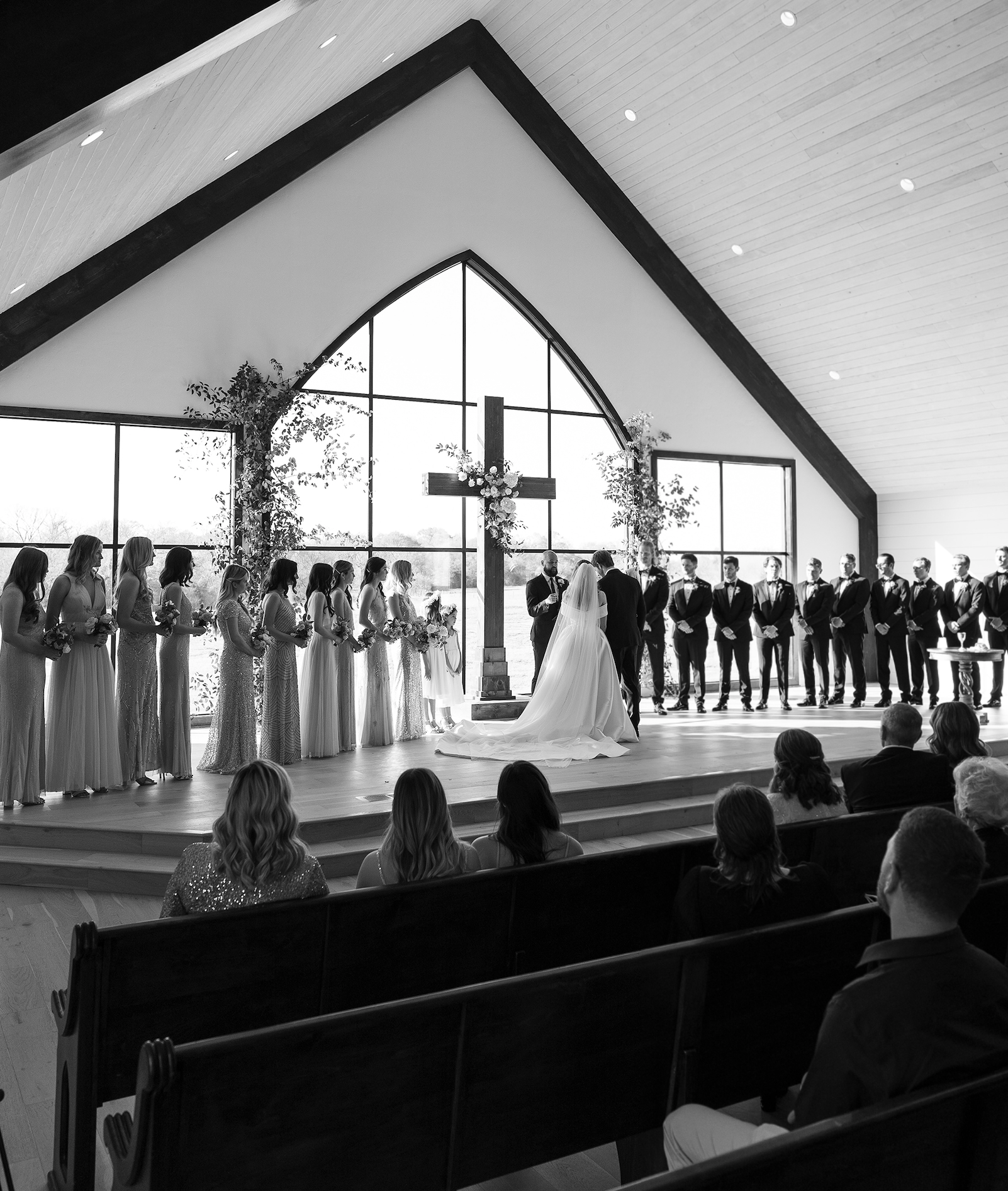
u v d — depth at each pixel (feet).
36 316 27.96
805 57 28.37
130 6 12.89
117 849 17.47
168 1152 5.36
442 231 34.47
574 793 20.62
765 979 7.73
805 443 42.09
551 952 9.91
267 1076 5.65
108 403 29.25
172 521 30.63
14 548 28.91
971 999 5.23
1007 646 33.35
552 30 32.45
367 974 8.82
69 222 22.90
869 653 44.24
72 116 12.67
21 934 14.64
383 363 34.27
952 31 25.55
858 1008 5.32
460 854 10.02
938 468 40.60
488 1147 6.66
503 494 31.65
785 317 37.81
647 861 10.34
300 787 21.02
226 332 30.86
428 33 31.48
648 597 33.91
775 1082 8.04
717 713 33.60
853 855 11.99
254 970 8.32
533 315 36.40
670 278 38.50
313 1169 5.93
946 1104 4.61
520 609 37.40
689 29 29.50
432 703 29.71
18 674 18.78
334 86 29.19
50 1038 11.15
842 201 32.09
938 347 35.22
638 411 38.45
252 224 31.19
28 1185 8.36
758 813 8.40
